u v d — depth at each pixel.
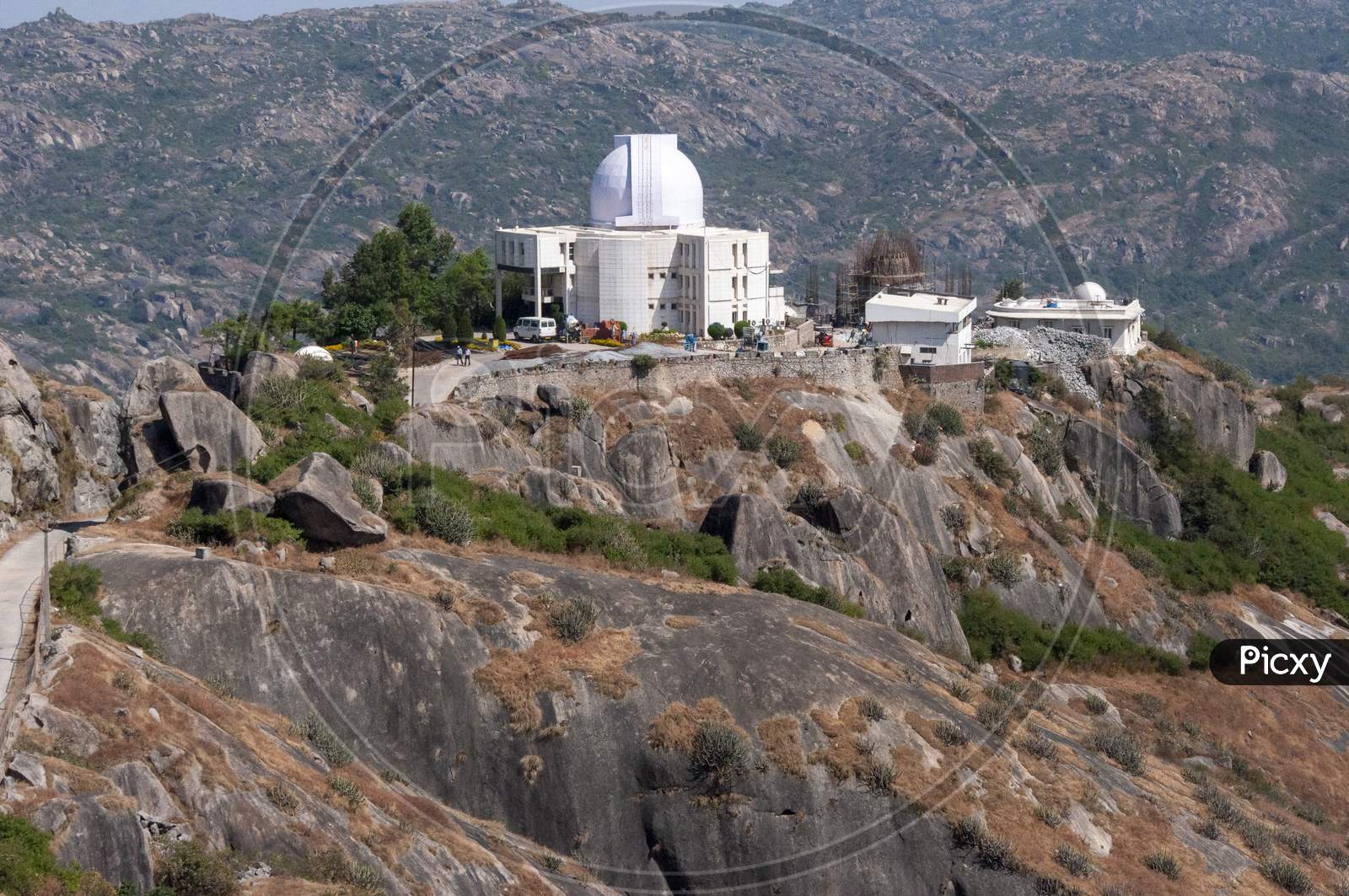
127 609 70.38
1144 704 115.12
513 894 64.88
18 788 52.94
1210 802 94.75
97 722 58.44
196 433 92.75
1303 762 117.12
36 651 62.47
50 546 80.06
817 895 71.81
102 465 98.75
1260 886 84.56
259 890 56.44
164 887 53.84
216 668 69.88
